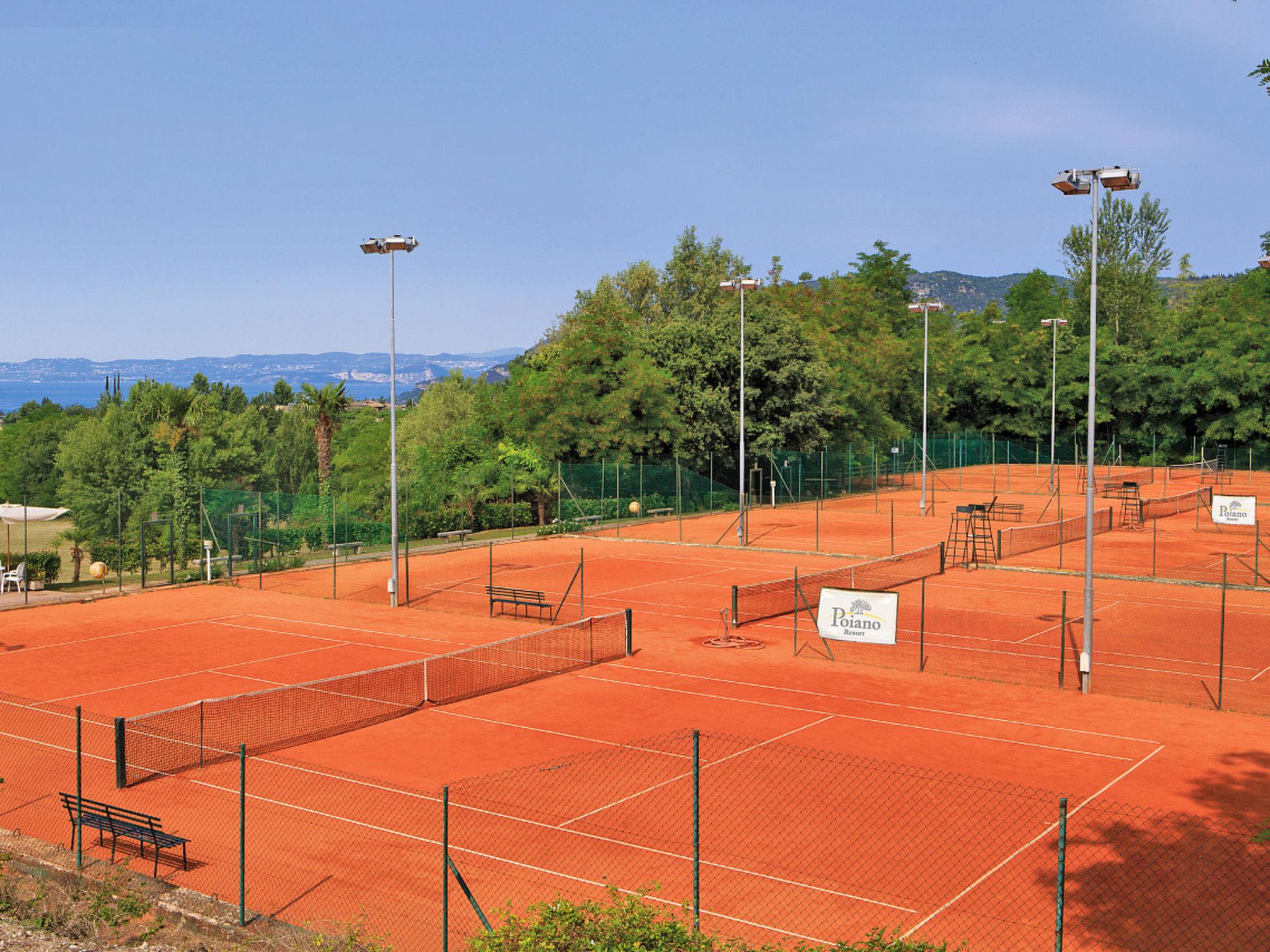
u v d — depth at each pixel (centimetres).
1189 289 13688
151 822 1401
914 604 3403
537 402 5994
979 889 1303
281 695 2327
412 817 1566
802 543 4991
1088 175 2331
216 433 6938
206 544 4078
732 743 1952
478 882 1333
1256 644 2816
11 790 1705
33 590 3878
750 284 4712
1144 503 5550
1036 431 10012
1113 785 1719
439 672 2531
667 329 6538
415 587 3847
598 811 1584
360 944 1145
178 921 1236
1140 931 1190
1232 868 1367
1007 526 5541
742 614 3266
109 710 2217
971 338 10531
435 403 7338
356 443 7406
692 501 6388
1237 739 1994
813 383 6638
